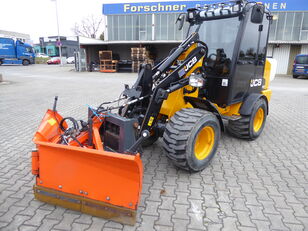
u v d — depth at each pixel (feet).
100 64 74.02
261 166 12.31
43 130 9.65
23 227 7.85
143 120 10.50
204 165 11.24
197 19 14.12
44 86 39.47
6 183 10.35
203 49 12.17
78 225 7.95
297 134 17.24
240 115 14.58
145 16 78.59
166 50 81.76
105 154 7.35
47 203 8.96
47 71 71.46
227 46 13.07
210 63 13.71
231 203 9.28
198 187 10.28
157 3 76.48
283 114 23.06
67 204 8.48
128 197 7.77
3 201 9.12
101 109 10.86
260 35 14.62
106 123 10.27
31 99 28.40
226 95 13.30
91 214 8.27
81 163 8.07
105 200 8.04
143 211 8.74
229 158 13.15
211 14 13.37
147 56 73.92
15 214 8.43
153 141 14.07
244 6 12.35
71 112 22.26
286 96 33.35
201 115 10.39
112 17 80.48
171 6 75.87
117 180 7.80
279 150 14.33
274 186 10.50
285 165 12.46
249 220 8.38
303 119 21.30
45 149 8.43
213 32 13.51
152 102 10.52
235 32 12.80
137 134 10.37
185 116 10.38
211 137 11.46
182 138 9.99
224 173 11.53
